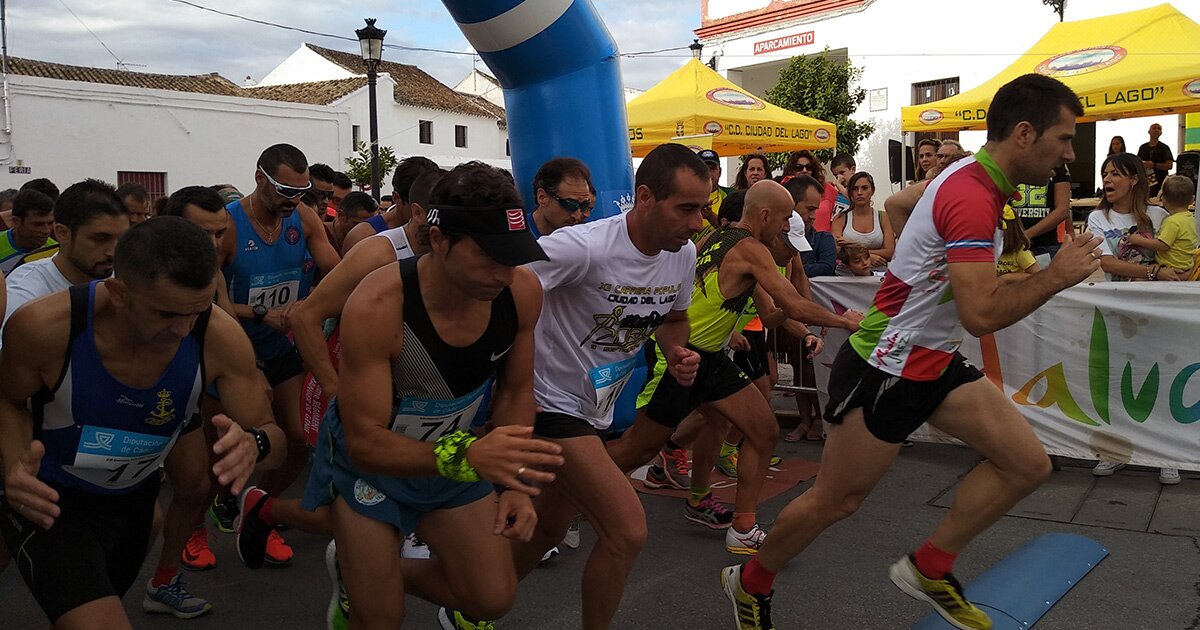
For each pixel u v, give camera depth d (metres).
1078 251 2.57
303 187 4.16
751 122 9.46
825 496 3.01
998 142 2.75
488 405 3.19
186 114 26.08
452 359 2.29
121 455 2.37
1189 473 5.08
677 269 3.05
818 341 5.17
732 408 3.96
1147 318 4.87
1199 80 7.54
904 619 3.39
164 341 2.21
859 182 6.95
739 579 3.16
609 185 5.10
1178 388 4.82
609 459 2.88
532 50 4.87
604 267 2.87
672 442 5.03
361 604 2.47
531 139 5.10
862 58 18.69
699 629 3.37
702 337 3.84
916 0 17.73
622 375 3.10
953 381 2.92
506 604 2.58
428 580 2.70
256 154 27.80
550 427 2.90
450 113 38.66
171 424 2.42
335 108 29.73
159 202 7.19
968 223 2.69
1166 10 8.57
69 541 2.32
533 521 2.47
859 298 5.88
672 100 9.60
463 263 2.09
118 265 2.09
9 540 2.35
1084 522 4.36
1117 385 4.99
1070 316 5.07
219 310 2.44
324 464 2.58
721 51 21.44
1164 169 11.23
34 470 2.13
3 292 2.71
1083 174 14.59
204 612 3.57
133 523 2.57
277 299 4.36
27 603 3.75
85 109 24.11
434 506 2.55
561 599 3.68
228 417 2.44
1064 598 3.48
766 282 3.83
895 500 4.79
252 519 3.07
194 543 4.06
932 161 7.41
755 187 3.98
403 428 2.40
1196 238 5.97
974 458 5.54
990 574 3.66
